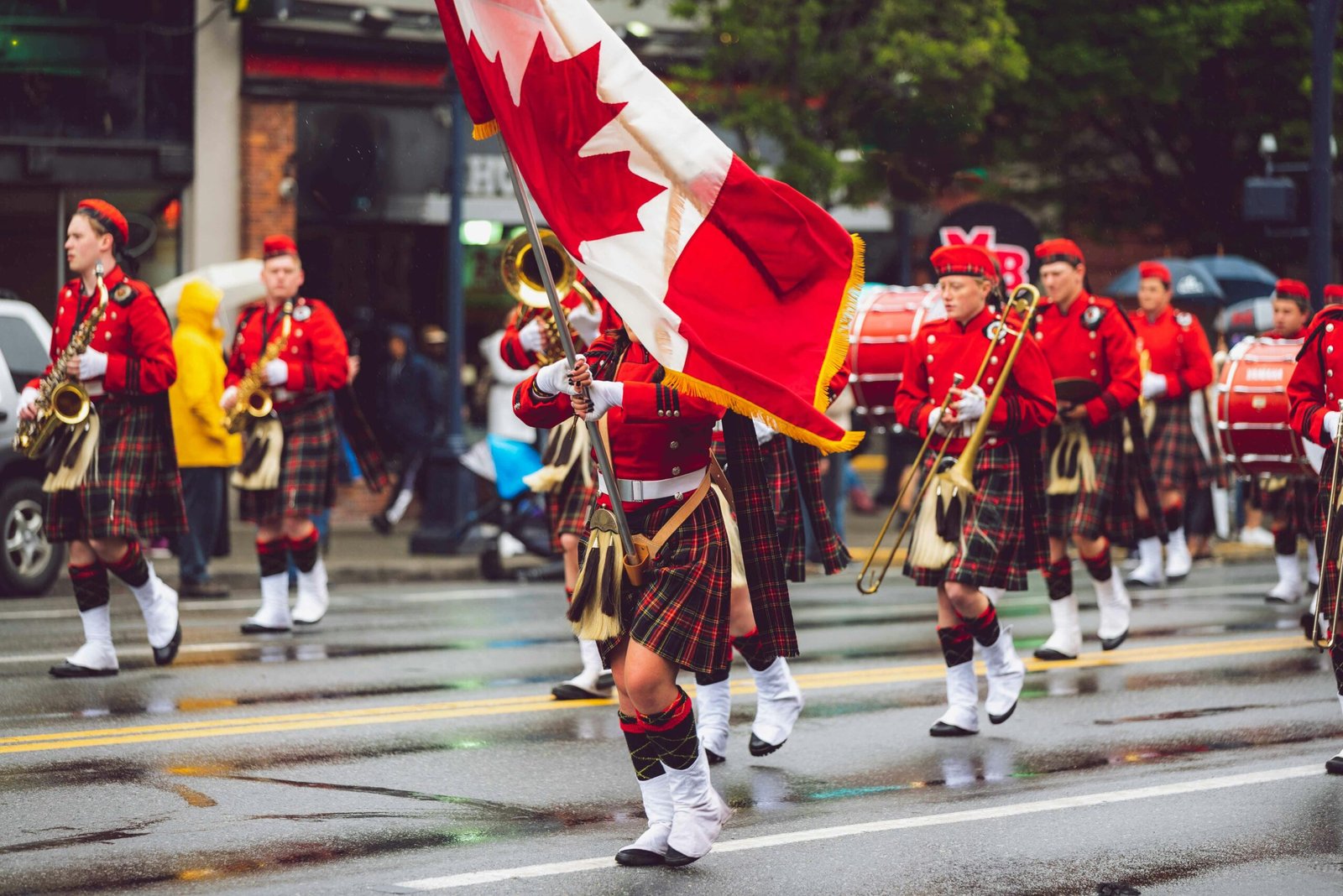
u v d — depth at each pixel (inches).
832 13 1318.9
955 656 594.9
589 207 418.0
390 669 722.8
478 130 424.2
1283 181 1159.0
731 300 421.4
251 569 1094.4
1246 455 858.8
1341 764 531.5
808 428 418.3
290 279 820.0
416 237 1491.1
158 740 566.6
